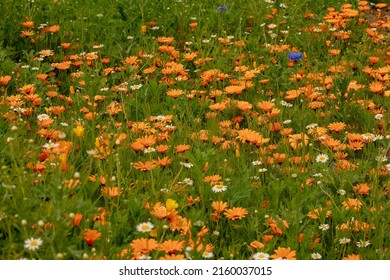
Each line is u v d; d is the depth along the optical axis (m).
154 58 6.73
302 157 4.59
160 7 8.10
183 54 7.06
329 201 4.07
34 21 7.27
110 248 3.36
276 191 4.08
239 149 4.82
